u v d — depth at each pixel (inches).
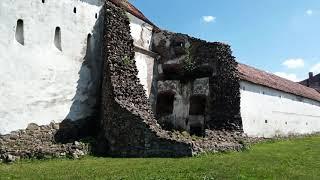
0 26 732.0
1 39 732.7
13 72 751.1
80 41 907.4
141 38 1123.9
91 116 920.9
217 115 1075.3
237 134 1015.0
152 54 1153.4
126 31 943.0
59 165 635.5
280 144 1178.6
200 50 1135.6
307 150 1013.2
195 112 1122.7
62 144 784.9
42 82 809.5
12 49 751.7
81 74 903.7
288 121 1456.7
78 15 905.5
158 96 1172.5
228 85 1083.9
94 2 948.6
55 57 842.2
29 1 791.7
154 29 1188.5
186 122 1129.4
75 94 885.2
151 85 1146.7
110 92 836.6
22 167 613.3
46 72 819.4
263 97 1266.0
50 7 837.2
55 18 848.3
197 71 1132.5
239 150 906.1
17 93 756.6
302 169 660.1
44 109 810.8
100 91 944.3
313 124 1731.1
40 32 812.6
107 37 901.2
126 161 684.1
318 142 1300.4
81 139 823.1
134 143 777.6
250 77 1214.9
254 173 578.6
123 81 866.1
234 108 1064.2
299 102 1579.7
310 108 1704.0
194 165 628.7
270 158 790.5
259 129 1221.1
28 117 775.7
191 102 1130.7
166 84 1163.9
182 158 719.7
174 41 1167.6
